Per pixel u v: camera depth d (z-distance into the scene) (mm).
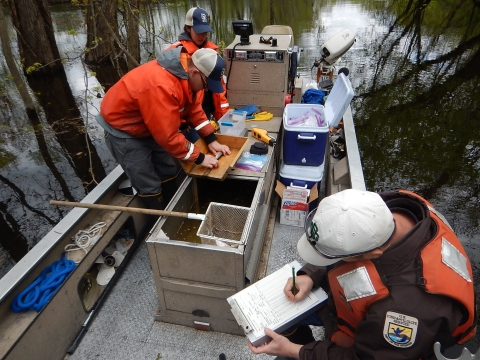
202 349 1996
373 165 5738
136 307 2236
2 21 6652
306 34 11586
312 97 3504
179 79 2053
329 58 4238
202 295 1923
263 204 2387
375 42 11727
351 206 1079
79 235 2215
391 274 1104
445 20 14016
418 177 5395
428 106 7906
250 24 2928
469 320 1103
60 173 5844
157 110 2000
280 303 1527
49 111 7980
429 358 1152
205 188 2619
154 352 1992
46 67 9852
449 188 5129
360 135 6723
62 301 1913
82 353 1995
